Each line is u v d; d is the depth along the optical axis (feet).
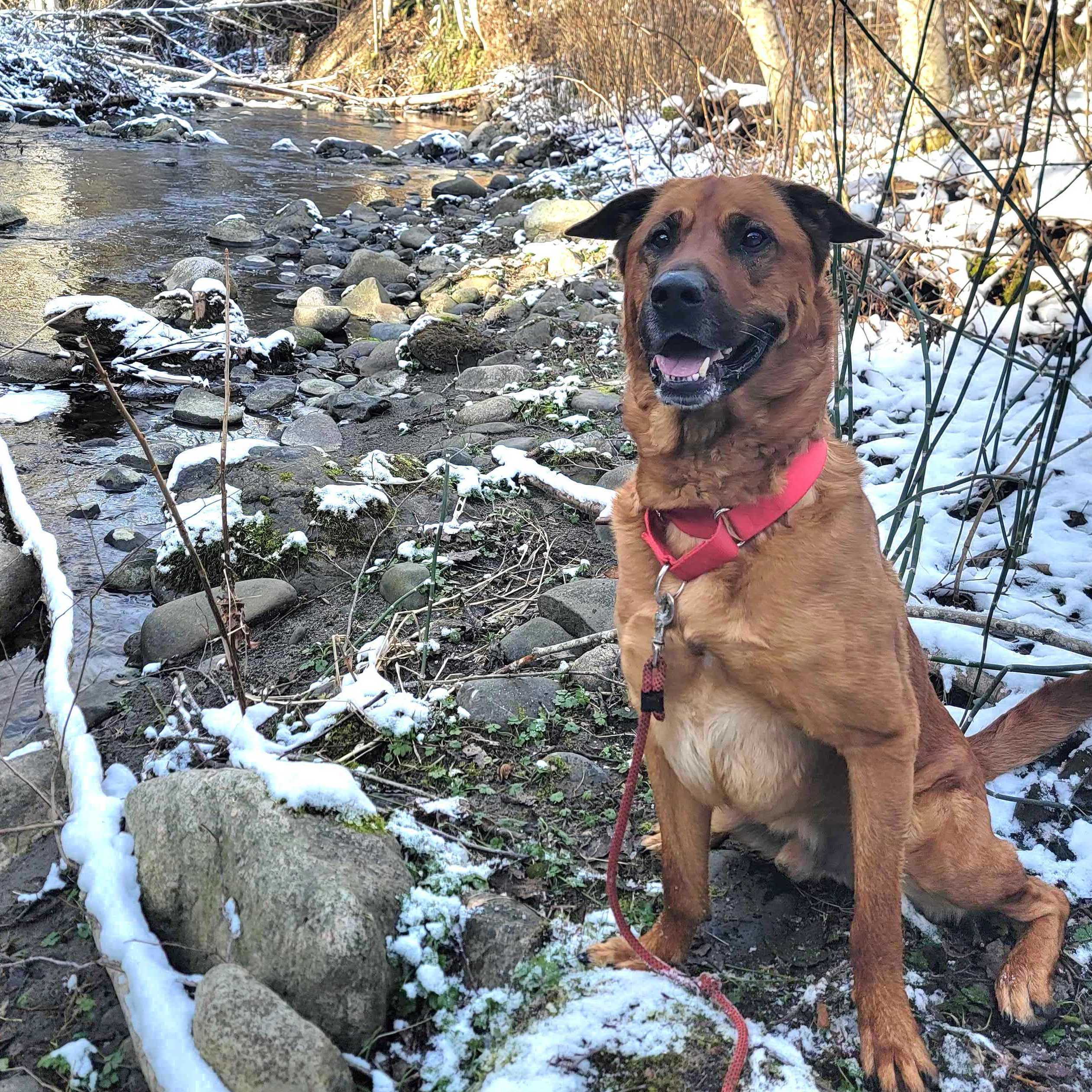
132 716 4.78
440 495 6.66
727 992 3.34
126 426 8.15
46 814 4.23
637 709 3.46
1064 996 3.37
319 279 12.31
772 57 10.03
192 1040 3.05
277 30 37.24
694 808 3.43
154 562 6.07
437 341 9.21
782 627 3.06
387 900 3.44
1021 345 7.42
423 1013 3.33
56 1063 3.22
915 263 8.12
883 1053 3.04
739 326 3.19
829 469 3.22
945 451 6.56
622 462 7.10
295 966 3.19
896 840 3.13
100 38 29.66
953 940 3.60
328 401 8.56
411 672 4.91
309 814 3.64
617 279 11.07
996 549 5.62
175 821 3.66
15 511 6.40
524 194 16.05
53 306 9.04
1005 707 4.57
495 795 4.19
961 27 9.11
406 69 31.42
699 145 11.89
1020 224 7.54
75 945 3.67
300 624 5.44
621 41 17.54
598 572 5.81
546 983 3.32
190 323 9.92
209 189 16.83
